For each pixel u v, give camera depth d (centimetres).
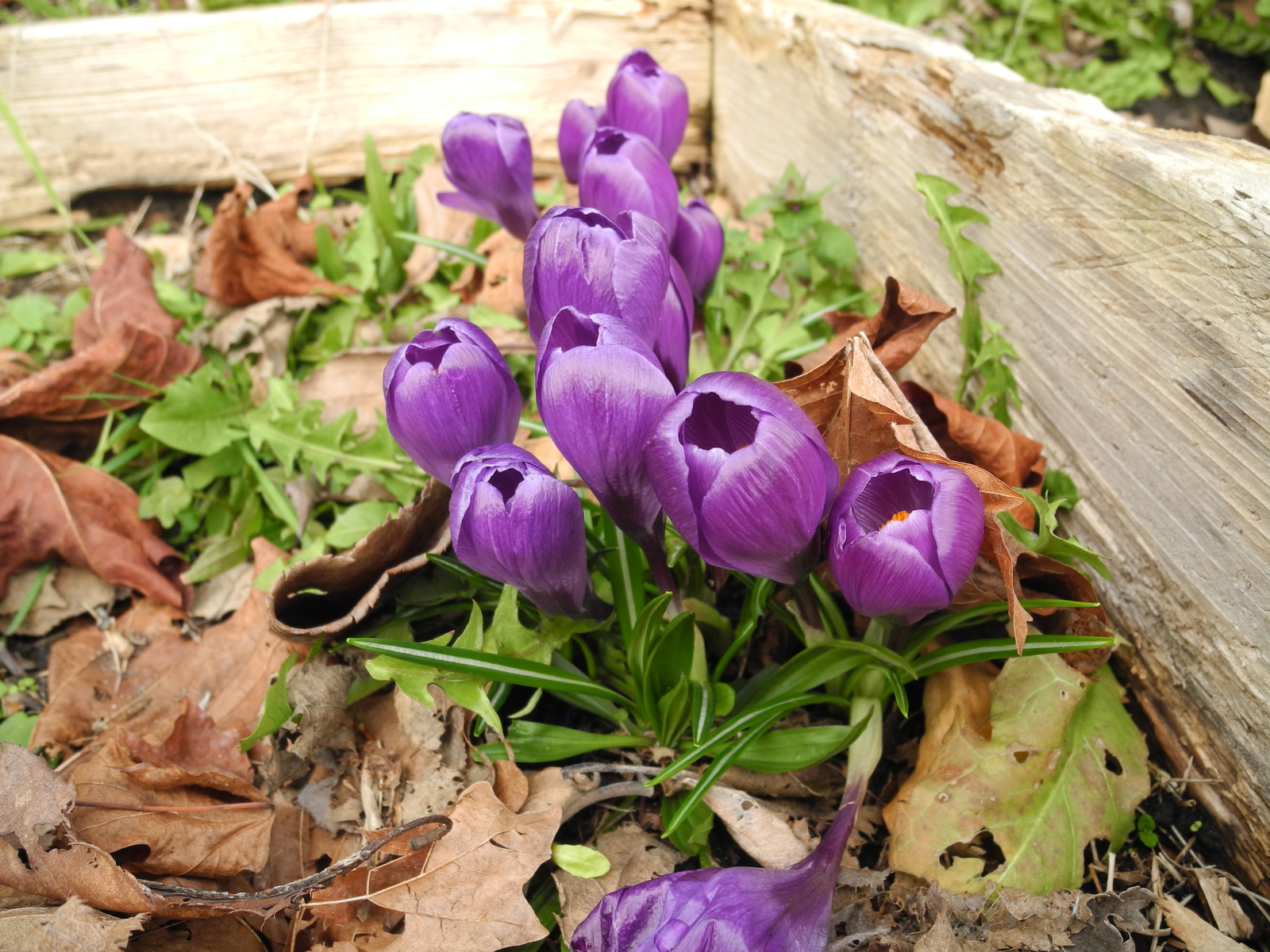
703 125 48
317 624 26
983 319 30
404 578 25
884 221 34
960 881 22
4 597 31
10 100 44
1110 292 25
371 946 21
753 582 24
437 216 41
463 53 45
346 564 24
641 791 23
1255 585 22
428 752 23
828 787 24
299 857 23
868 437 22
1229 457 22
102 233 47
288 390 32
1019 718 23
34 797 21
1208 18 46
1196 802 24
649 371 18
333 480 32
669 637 22
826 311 32
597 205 25
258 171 46
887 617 19
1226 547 22
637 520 20
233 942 21
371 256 38
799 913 19
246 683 28
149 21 44
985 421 27
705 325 31
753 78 42
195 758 25
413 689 21
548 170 48
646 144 24
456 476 20
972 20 49
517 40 45
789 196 34
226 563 31
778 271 35
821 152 38
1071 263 26
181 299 39
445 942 20
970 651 22
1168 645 24
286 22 44
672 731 24
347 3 44
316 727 24
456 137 28
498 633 23
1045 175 26
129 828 22
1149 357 24
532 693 26
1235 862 23
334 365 34
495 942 20
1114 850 23
